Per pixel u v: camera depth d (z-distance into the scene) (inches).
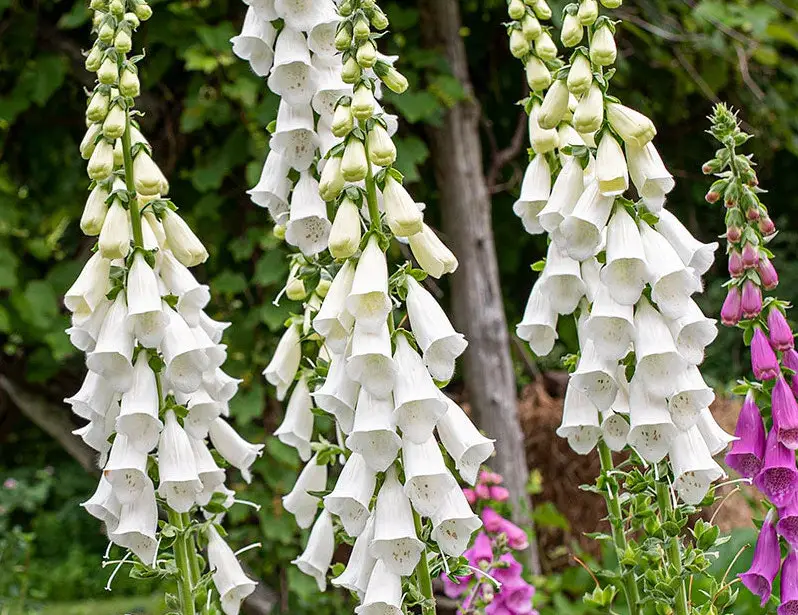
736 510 214.7
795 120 294.7
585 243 88.6
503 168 258.2
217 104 209.3
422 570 84.5
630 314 88.1
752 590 101.0
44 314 211.8
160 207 95.2
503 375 217.2
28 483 356.2
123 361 90.3
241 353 208.1
